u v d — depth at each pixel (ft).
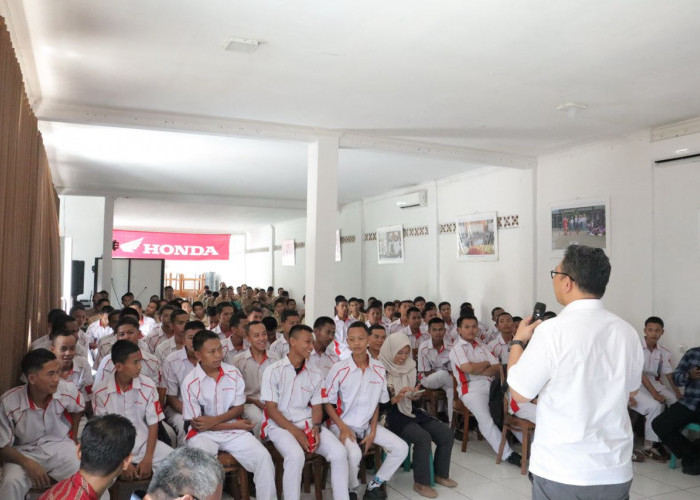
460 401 15.66
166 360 13.03
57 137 19.30
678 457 13.98
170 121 16.16
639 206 17.56
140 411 10.47
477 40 10.77
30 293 12.60
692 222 16.08
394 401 12.61
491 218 23.84
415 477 12.31
